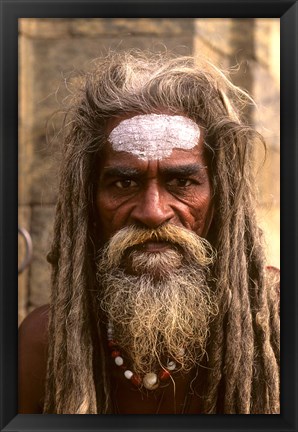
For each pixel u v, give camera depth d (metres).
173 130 1.41
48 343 1.57
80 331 1.49
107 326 1.51
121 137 1.41
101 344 1.52
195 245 1.43
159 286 1.41
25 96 2.47
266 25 2.77
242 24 2.71
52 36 2.49
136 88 1.46
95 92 1.49
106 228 1.47
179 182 1.43
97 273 1.50
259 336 1.53
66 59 2.49
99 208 1.47
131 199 1.43
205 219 1.47
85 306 1.50
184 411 1.52
